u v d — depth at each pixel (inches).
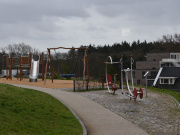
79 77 1871.3
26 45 3107.8
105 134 335.0
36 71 1380.4
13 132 294.4
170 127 380.8
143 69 2635.3
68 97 697.0
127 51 3198.8
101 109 529.3
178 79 1993.1
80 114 475.8
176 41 3518.7
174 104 600.7
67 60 1895.9
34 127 331.9
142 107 558.3
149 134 339.6
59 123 380.2
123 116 462.3
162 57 2893.7
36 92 668.7
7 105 396.8
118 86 1025.5
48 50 1229.7
